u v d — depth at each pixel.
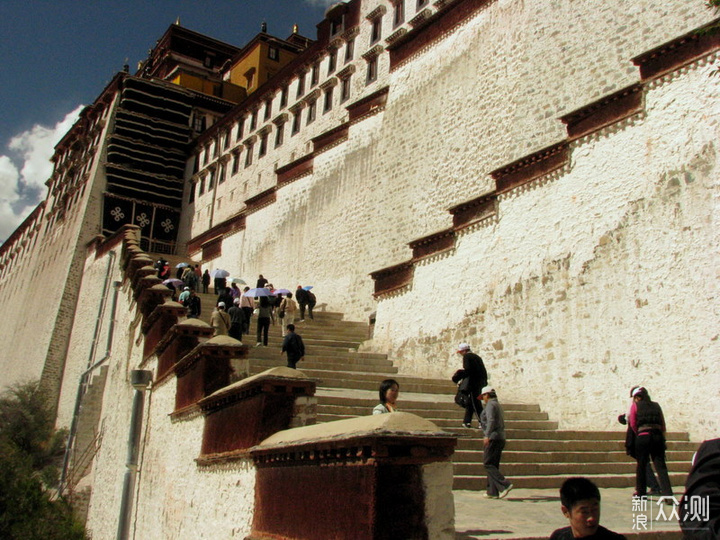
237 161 41.06
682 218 11.61
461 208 16.81
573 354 13.05
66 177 50.31
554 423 12.73
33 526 14.80
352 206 26.16
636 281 12.17
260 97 40.38
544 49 18.44
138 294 17.95
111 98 47.38
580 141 13.93
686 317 11.20
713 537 2.63
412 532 4.09
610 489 9.34
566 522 6.58
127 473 10.88
